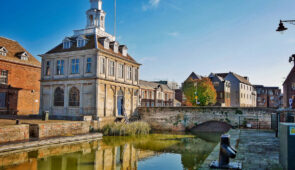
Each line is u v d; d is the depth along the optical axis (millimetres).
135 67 37875
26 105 37062
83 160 16516
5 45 36250
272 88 89375
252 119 30328
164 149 21125
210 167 9156
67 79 30625
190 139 26891
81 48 30781
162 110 35188
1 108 31672
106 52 30594
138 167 15312
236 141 15734
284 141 9008
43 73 32969
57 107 31344
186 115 33875
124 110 33875
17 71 35750
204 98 48906
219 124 33406
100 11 34688
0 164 14703
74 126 24609
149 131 32281
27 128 20156
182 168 15164
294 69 38906
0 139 17734
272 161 10328
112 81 31719
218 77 62344
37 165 14812
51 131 21969
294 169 8328
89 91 29328
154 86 55938
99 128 28188
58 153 18172
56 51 32531
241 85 68188
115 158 17516
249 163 9969
